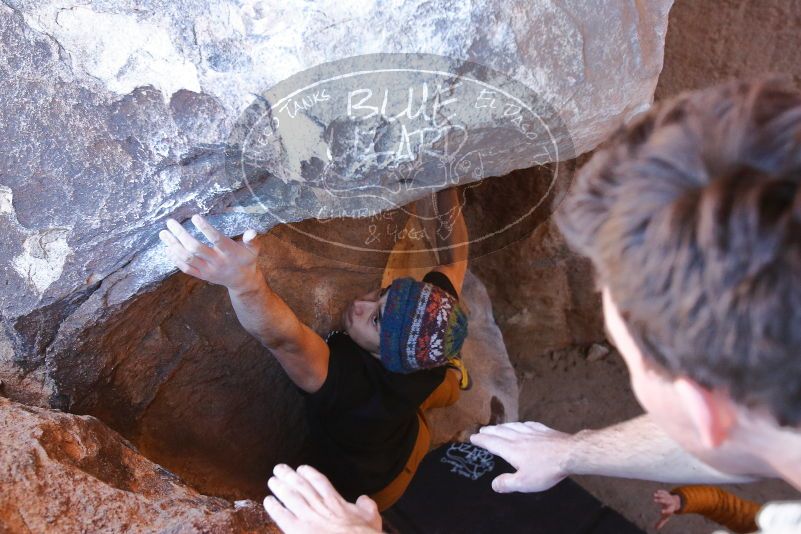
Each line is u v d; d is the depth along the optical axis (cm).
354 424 188
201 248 131
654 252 56
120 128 121
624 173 59
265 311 153
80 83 118
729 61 206
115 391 163
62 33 114
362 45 106
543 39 110
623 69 119
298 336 167
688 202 54
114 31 112
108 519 110
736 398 60
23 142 122
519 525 241
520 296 298
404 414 194
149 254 137
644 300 59
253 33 108
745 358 55
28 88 119
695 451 79
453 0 104
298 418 215
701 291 54
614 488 283
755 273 51
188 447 184
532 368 321
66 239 131
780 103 55
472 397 252
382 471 200
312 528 108
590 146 131
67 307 140
